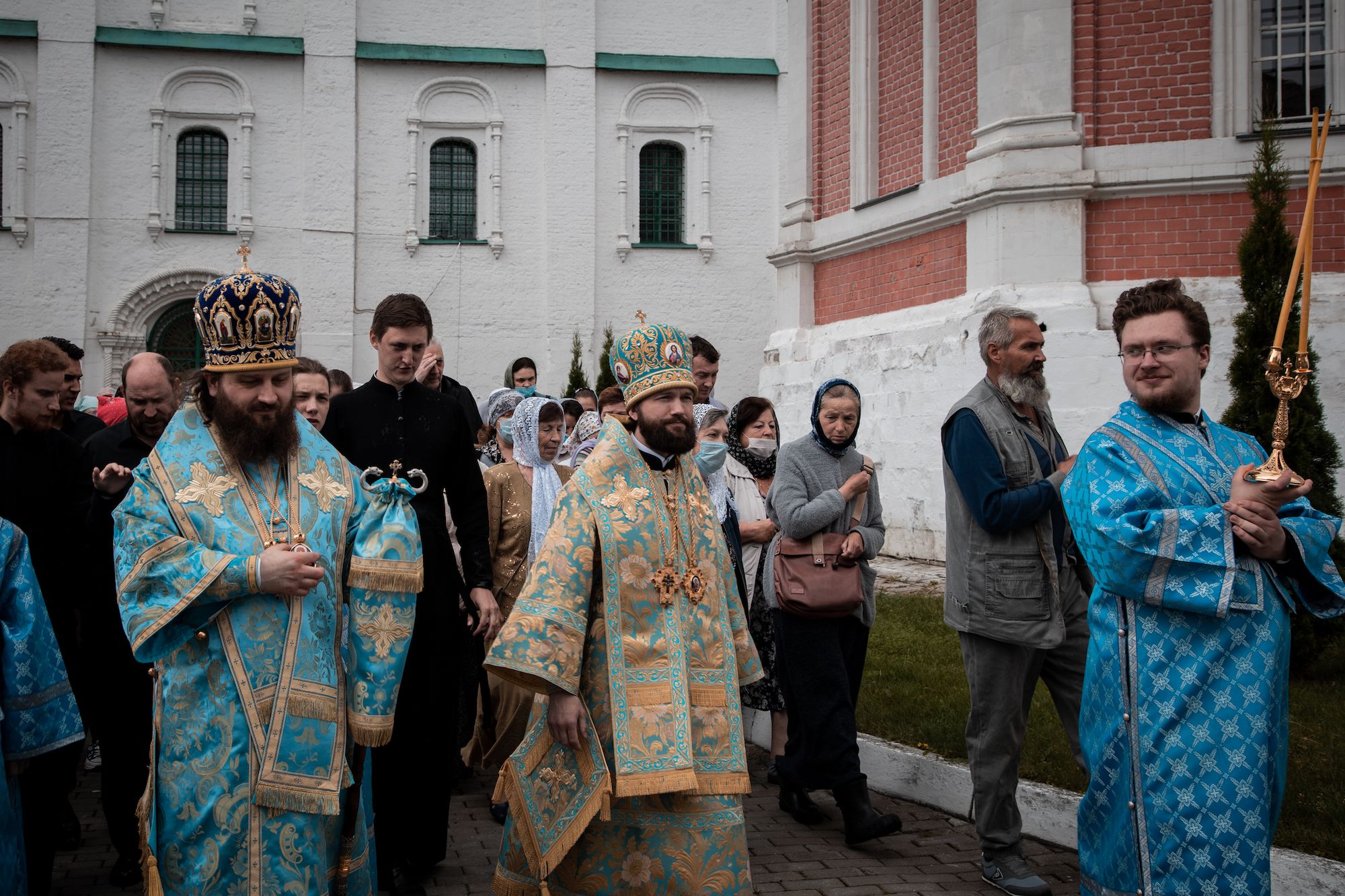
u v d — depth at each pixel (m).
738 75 24.77
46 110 22.55
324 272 23.52
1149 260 11.48
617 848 3.54
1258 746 3.22
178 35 23.08
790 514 5.22
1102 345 11.17
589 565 3.59
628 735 3.47
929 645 8.12
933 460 12.60
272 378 3.40
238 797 3.14
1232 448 3.52
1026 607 4.49
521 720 5.66
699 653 3.67
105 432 5.14
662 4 24.83
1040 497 4.43
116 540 3.28
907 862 4.91
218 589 3.14
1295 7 11.30
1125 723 3.37
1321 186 11.05
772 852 5.06
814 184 15.49
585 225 24.28
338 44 23.56
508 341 24.23
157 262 23.09
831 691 5.12
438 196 24.33
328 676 3.33
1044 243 11.57
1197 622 3.30
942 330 12.48
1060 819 5.08
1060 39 11.55
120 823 4.71
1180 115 11.36
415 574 3.44
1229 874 3.18
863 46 14.41
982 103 12.15
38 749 3.75
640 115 24.72
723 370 24.83
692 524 3.79
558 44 24.27
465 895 4.59
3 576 3.76
